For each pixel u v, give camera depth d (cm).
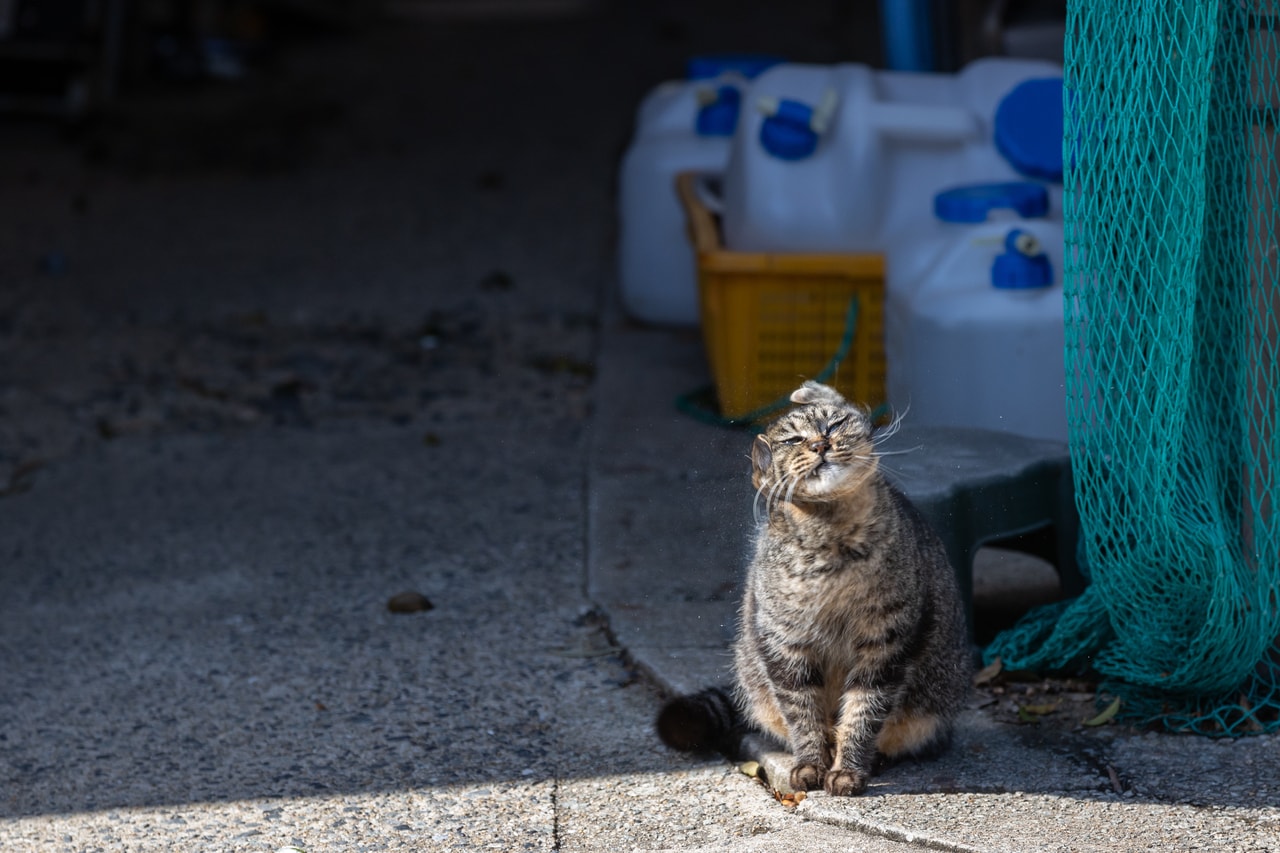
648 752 394
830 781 354
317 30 1883
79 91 1422
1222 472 397
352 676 452
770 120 637
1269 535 380
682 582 507
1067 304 380
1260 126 380
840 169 625
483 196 1216
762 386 641
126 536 586
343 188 1257
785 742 382
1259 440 389
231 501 625
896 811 342
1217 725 383
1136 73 354
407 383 791
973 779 361
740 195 641
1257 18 374
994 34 833
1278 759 363
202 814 370
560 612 494
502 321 897
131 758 404
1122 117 358
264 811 370
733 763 387
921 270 557
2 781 394
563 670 449
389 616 498
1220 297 388
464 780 383
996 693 415
